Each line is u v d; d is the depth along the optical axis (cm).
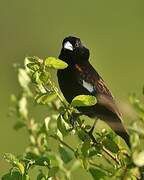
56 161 859
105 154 955
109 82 3325
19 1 4031
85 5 4188
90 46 3866
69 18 4141
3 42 3647
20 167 880
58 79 1259
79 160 889
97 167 889
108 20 4138
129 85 3288
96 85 1192
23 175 879
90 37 3969
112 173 872
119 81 3331
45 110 2316
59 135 958
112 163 908
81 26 4091
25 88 1152
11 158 884
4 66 3322
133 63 3562
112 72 3428
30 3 4066
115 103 1148
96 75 1226
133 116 857
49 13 4103
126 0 4178
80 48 1284
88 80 1210
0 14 3969
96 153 906
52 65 944
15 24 3931
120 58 3647
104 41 3903
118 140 931
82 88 1213
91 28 4062
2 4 4000
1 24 3903
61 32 4009
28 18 4012
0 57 3469
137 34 3972
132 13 4138
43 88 955
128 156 884
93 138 940
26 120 1137
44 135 966
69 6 4188
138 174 862
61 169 859
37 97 949
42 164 869
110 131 946
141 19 4112
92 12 4166
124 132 1007
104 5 4194
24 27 3900
